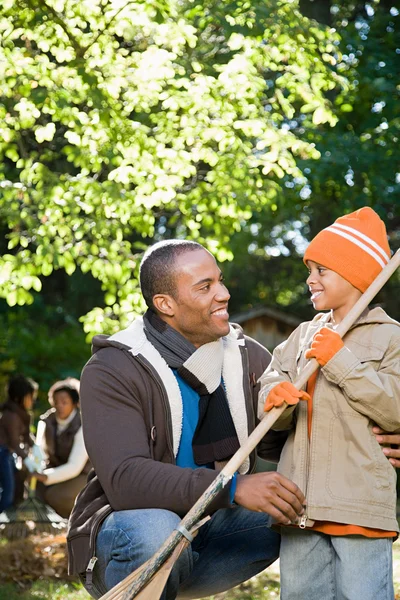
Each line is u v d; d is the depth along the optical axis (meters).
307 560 3.74
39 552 7.09
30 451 8.11
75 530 3.90
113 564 3.74
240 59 7.89
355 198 12.93
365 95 12.46
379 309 3.78
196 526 3.50
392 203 13.60
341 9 14.49
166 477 3.66
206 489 3.58
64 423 8.07
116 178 7.80
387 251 3.88
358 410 3.56
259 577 6.70
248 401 4.05
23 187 8.21
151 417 3.89
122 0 7.22
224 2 8.02
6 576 6.70
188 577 4.11
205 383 3.96
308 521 3.60
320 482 3.61
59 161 12.89
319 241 3.84
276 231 19.36
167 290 3.95
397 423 3.55
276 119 8.50
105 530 3.78
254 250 20.25
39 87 7.98
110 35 7.64
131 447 3.78
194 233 9.05
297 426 3.74
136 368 3.91
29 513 7.66
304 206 14.44
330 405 3.65
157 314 4.06
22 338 15.53
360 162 12.06
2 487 7.98
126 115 8.00
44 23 7.39
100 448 3.79
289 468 3.73
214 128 7.93
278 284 21.34
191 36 7.57
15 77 7.24
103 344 4.04
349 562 3.59
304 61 8.04
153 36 7.66
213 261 4.01
